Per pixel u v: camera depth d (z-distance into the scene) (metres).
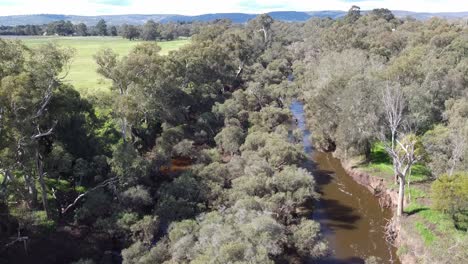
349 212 49.22
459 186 37.62
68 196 44.38
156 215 40.16
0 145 31.12
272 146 53.34
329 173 60.94
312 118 75.44
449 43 92.06
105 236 39.38
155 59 57.66
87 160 47.12
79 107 47.75
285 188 44.56
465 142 44.22
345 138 59.06
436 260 32.47
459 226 39.41
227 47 106.31
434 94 60.88
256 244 32.12
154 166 51.19
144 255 33.81
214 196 43.78
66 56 39.03
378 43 107.31
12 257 33.72
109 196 42.66
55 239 37.03
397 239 42.06
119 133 57.03
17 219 34.84
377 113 55.41
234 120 69.19
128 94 50.59
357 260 39.38
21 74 31.59
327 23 188.62
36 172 38.81
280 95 86.56
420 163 55.94
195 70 80.50
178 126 65.44
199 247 32.53
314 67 98.50
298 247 37.44
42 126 42.03
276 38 171.12
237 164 50.38
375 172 56.47
